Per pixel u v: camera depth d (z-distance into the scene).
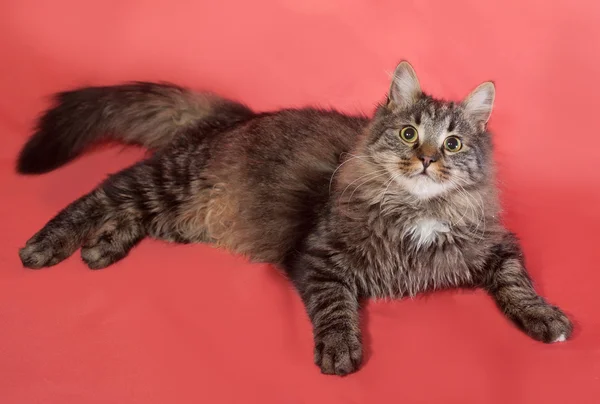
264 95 1.09
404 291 0.79
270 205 0.85
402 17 1.05
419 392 0.67
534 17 1.02
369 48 1.06
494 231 0.80
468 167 0.77
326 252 0.77
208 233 0.89
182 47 1.07
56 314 0.73
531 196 1.00
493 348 0.73
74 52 1.05
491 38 1.03
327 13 1.06
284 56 1.08
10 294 0.75
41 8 1.03
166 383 0.67
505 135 1.04
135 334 0.72
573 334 0.75
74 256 0.82
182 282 0.80
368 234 0.77
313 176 0.84
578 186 1.01
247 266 0.84
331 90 1.08
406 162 0.75
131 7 1.04
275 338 0.73
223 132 0.91
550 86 1.03
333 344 0.69
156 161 0.89
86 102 0.96
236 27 1.06
